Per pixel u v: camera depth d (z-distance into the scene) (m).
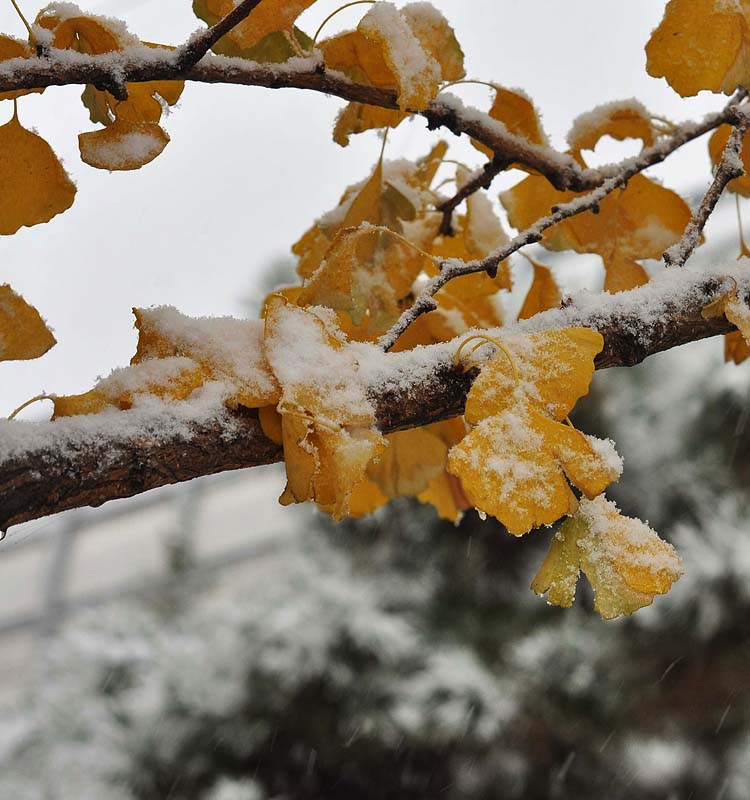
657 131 0.96
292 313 0.77
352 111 0.92
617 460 0.74
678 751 2.41
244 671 2.42
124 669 2.58
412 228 0.98
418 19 0.89
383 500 1.02
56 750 2.44
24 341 0.81
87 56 0.80
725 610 2.28
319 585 2.50
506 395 0.75
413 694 2.31
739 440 2.55
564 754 2.37
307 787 2.37
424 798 2.35
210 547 4.20
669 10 0.85
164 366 0.75
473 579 2.55
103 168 0.84
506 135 0.93
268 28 0.86
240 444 0.75
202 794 2.35
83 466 0.72
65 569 4.79
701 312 0.81
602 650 2.37
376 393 0.77
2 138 0.83
